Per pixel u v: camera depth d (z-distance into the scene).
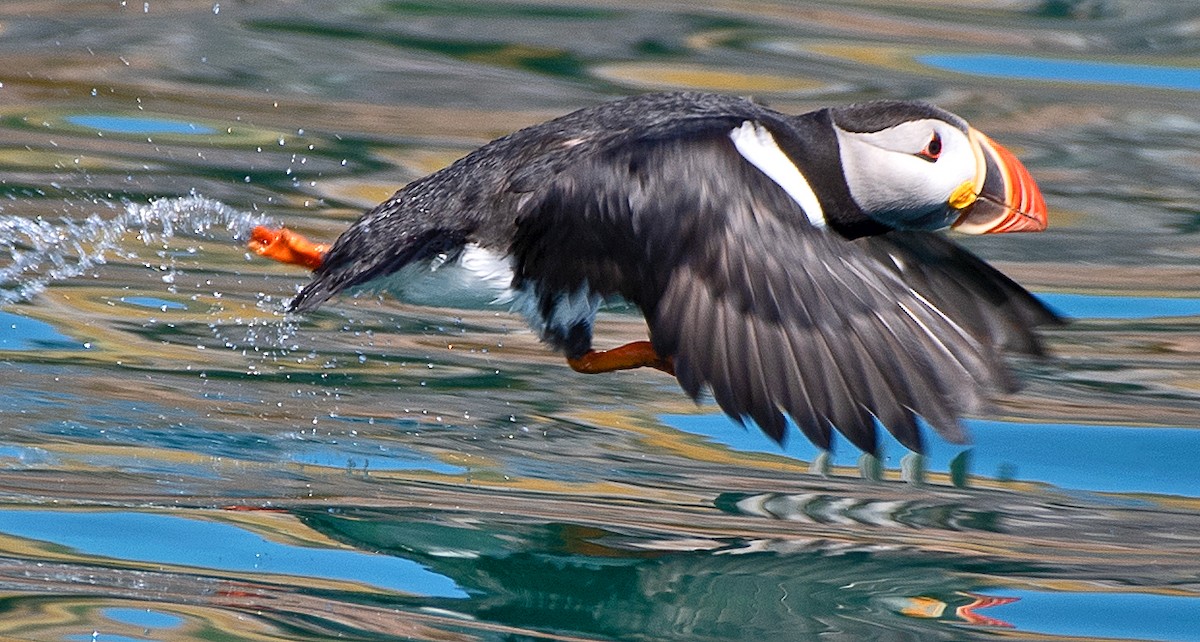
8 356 10.62
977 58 17.89
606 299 7.95
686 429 10.36
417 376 10.92
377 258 8.34
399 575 7.98
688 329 7.30
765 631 7.49
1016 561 8.44
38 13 17.58
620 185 7.62
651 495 9.21
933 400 7.23
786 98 16.09
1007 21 19.31
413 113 15.45
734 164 7.54
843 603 7.86
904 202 8.70
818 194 8.72
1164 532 8.92
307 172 14.00
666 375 11.34
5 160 13.79
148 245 12.66
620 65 17.02
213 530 8.39
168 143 14.46
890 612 7.76
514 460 9.64
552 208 7.86
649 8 18.97
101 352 10.80
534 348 11.64
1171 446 10.17
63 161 13.84
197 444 9.54
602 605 7.79
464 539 8.43
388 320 11.93
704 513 8.95
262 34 17.55
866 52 17.83
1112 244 13.80
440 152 14.48
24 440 9.39
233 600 7.61
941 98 16.53
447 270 8.48
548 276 8.22
